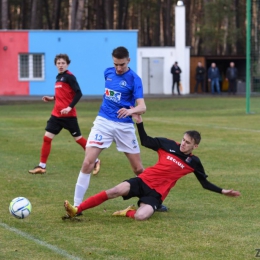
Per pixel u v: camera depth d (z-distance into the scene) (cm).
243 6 13412
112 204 1745
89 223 1505
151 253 1240
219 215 1605
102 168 2403
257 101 7019
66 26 15088
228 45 13312
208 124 4225
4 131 3797
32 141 3284
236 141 3266
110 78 1636
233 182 2102
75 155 2767
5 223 1503
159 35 14025
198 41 14238
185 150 1550
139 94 1593
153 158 2703
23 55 8938
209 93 9462
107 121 1627
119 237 1366
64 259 1200
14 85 8925
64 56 2262
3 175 2222
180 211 1653
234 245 1304
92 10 13925
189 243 1317
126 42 9038
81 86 9050
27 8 13688
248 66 5200
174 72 8838
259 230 1437
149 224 1488
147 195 1548
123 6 13912
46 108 6116
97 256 1218
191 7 14125
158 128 3934
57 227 1462
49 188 1980
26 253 1242
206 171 2334
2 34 8838
